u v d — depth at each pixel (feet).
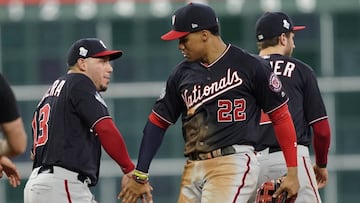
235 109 70.44
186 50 70.74
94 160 74.18
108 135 72.79
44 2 232.12
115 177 223.92
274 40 79.97
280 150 77.87
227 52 70.95
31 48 232.32
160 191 227.40
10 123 60.90
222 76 70.49
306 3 230.68
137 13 232.12
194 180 71.51
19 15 232.12
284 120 71.20
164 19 232.12
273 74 70.85
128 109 231.71
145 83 231.71
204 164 70.79
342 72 231.71
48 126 73.82
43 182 73.10
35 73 231.71
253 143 71.00
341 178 229.66
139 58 231.71
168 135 227.20
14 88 231.71
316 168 82.12
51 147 73.31
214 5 230.68
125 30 232.12
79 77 74.18
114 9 232.12
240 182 70.03
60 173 73.00
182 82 71.41
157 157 227.81
